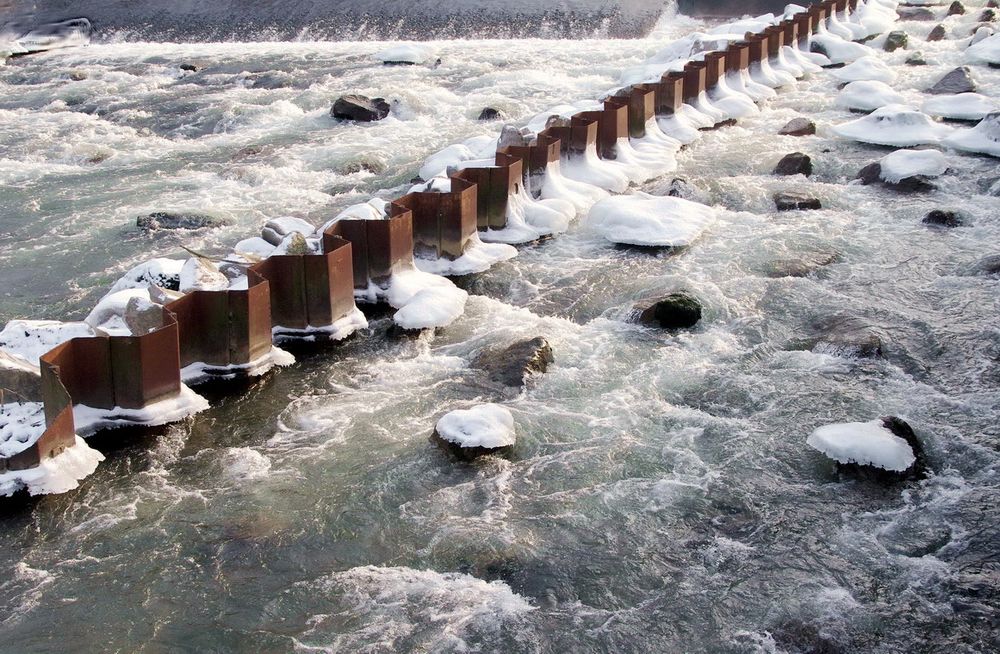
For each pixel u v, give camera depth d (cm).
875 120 1753
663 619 673
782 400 938
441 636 657
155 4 3484
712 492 806
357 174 1683
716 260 1254
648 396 948
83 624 677
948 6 2969
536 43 2859
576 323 1108
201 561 736
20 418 845
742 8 3294
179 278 1100
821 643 645
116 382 878
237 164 1759
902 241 1300
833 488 809
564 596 696
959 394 948
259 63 2714
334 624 671
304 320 1055
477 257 1258
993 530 752
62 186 1664
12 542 754
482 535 757
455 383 974
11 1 3434
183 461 855
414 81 2412
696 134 1780
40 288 1237
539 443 875
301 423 913
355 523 775
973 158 1603
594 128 1546
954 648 643
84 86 2470
